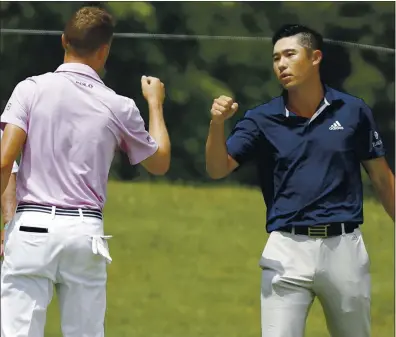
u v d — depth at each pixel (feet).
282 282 52.49
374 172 55.31
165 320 92.48
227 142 53.93
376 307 99.45
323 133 52.70
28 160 48.06
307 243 52.54
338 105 53.31
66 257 47.91
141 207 145.07
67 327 48.91
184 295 102.68
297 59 53.01
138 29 191.21
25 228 47.57
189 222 137.69
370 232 132.26
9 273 48.01
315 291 53.31
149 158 50.62
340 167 52.80
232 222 138.82
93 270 48.75
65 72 48.91
